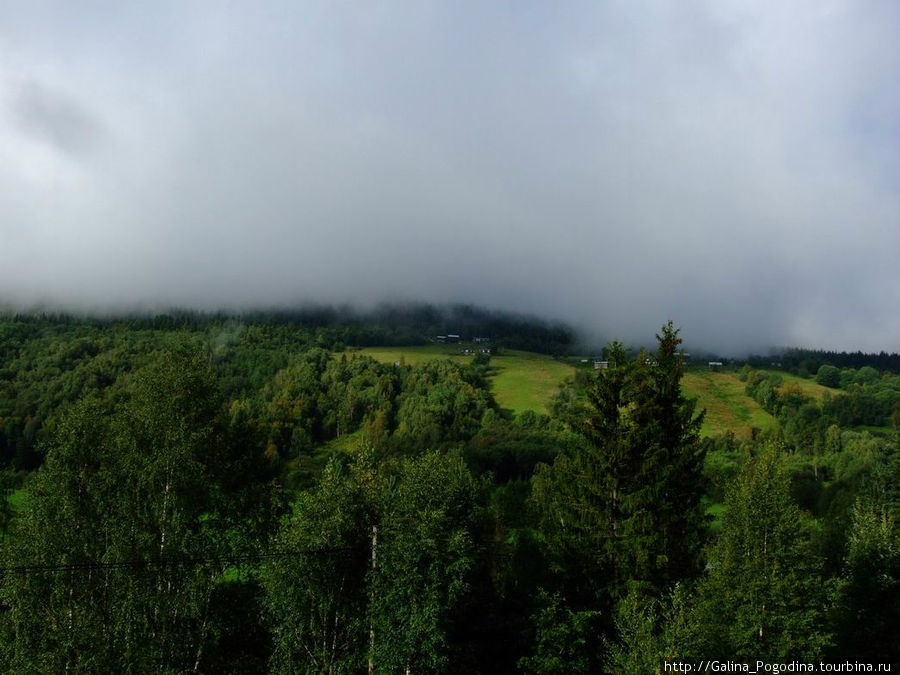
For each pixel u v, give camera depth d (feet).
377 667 100.17
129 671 100.73
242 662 115.75
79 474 113.60
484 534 132.87
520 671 114.21
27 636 102.94
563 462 134.62
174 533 111.45
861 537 146.30
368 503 116.16
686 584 113.80
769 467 111.45
